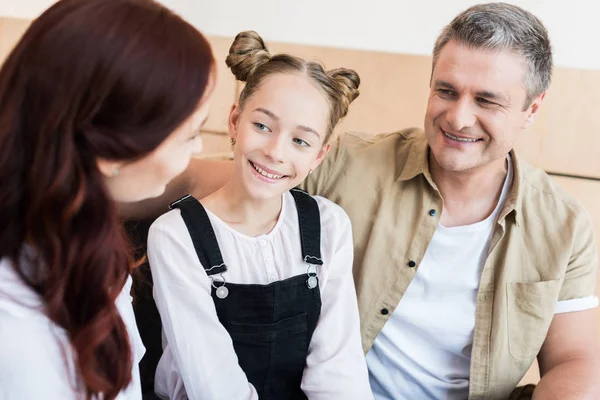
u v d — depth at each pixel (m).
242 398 1.05
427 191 1.27
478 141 1.17
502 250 1.25
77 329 0.73
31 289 0.72
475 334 1.25
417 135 1.35
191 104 0.70
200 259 1.08
